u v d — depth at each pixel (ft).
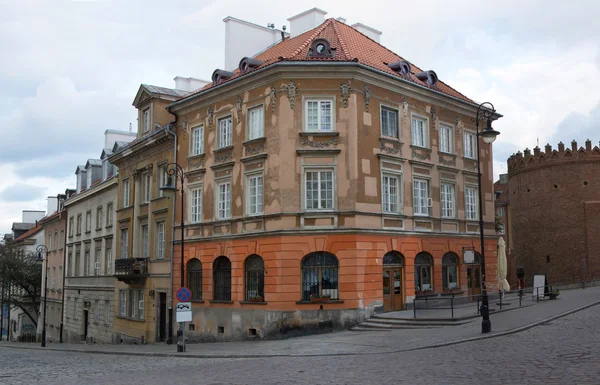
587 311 92.02
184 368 61.87
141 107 139.64
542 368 46.98
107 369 65.82
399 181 103.35
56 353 109.40
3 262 210.38
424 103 110.93
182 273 96.89
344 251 93.91
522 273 176.24
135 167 140.56
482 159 124.36
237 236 102.27
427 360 55.16
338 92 96.99
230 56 129.59
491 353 56.95
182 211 98.22
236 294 101.86
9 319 237.86
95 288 159.53
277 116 97.60
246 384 47.24
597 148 187.01
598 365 46.85
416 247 104.83
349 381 46.16
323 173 96.07
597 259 181.98
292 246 94.53
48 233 215.10
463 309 98.17
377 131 100.17
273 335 94.02
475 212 120.78
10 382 56.29
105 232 157.58
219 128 110.42
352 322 92.43
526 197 200.64
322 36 108.37
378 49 114.83
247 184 102.37
